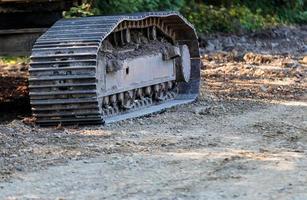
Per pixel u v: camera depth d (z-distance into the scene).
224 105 24.64
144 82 24.03
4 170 15.61
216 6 61.12
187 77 26.56
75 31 21.19
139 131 19.75
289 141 18.39
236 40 55.09
